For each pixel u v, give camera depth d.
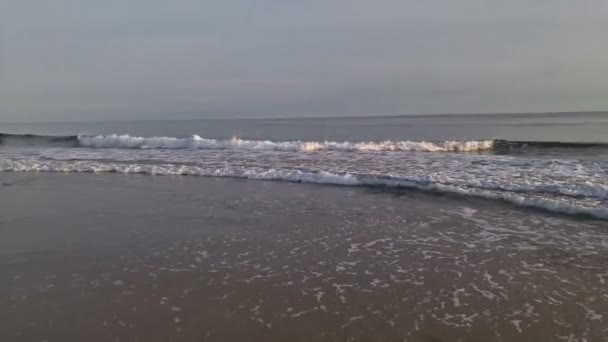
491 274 5.69
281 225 8.11
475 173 12.20
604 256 6.28
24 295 5.12
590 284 5.33
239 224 8.19
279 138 28.14
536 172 12.13
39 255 6.54
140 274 5.76
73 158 17.53
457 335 4.14
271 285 5.38
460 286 5.32
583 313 4.58
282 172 12.87
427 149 19.69
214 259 6.34
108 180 12.91
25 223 8.32
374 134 30.58
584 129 33.22
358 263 6.15
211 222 8.33
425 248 6.75
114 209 9.39
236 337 4.12
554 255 6.36
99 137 24.05
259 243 7.08
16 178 13.44
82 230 7.83
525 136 26.50
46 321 4.47
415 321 4.43
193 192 11.07
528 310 4.66
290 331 4.24
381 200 9.92
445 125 43.28
